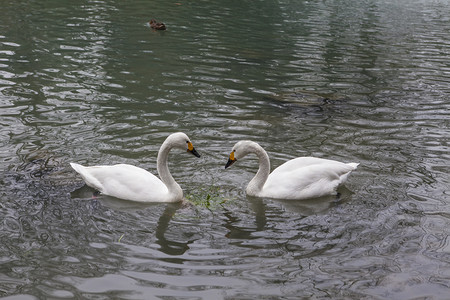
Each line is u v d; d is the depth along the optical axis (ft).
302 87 48.24
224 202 27.12
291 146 34.37
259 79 49.75
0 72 45.78
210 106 41.29
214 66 52.85
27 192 26.55
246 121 38.60
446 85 51.03
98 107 39.27
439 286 20.10
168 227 24.23
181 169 30.40
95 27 65.00
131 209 25.89
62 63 49.73
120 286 19.42
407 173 30.78
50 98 40.50
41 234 22.79
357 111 42.42
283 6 91.76
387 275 20.72
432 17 88.99
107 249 21.95
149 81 46.52
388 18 86.28
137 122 36.78
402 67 57.21
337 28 75.97
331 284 20.06
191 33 66.18
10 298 18.48
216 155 32.42
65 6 76.33
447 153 34.04
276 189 28.17
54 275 19.93
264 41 65.05
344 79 51.72
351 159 32.63
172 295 19.02
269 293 19.38
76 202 26.08
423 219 25.40
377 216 25.76
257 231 24.16
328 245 22.94
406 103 45.01
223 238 23.39
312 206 27.07
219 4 88.43
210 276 20.31
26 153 30.76
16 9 71.77
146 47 57.82
